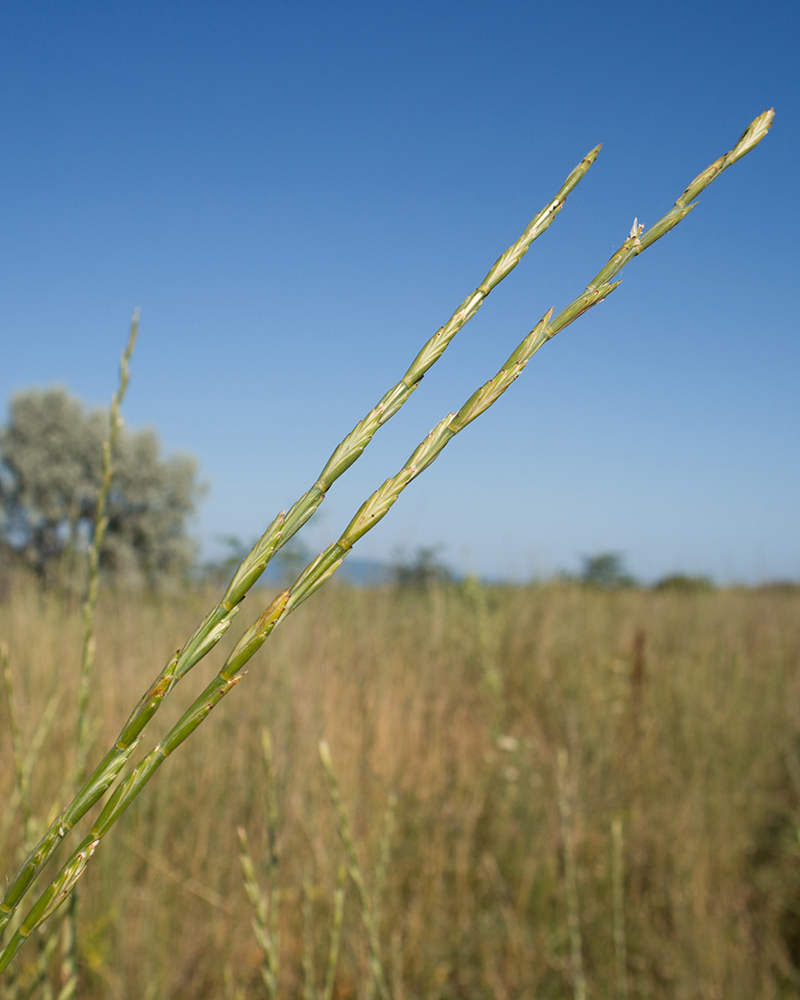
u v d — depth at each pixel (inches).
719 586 276.7
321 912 95.8
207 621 12.6
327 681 138.6
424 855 107.0
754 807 126.3
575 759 119.5
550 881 102.7
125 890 82.8
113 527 602.2
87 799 12.8
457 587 232.5
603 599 272.4
